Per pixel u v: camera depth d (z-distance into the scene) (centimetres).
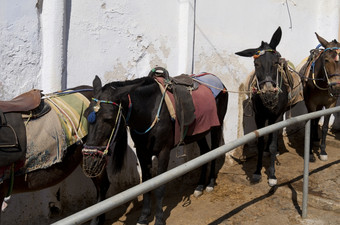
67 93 316
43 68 363
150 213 377
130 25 422
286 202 398
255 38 579
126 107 296
